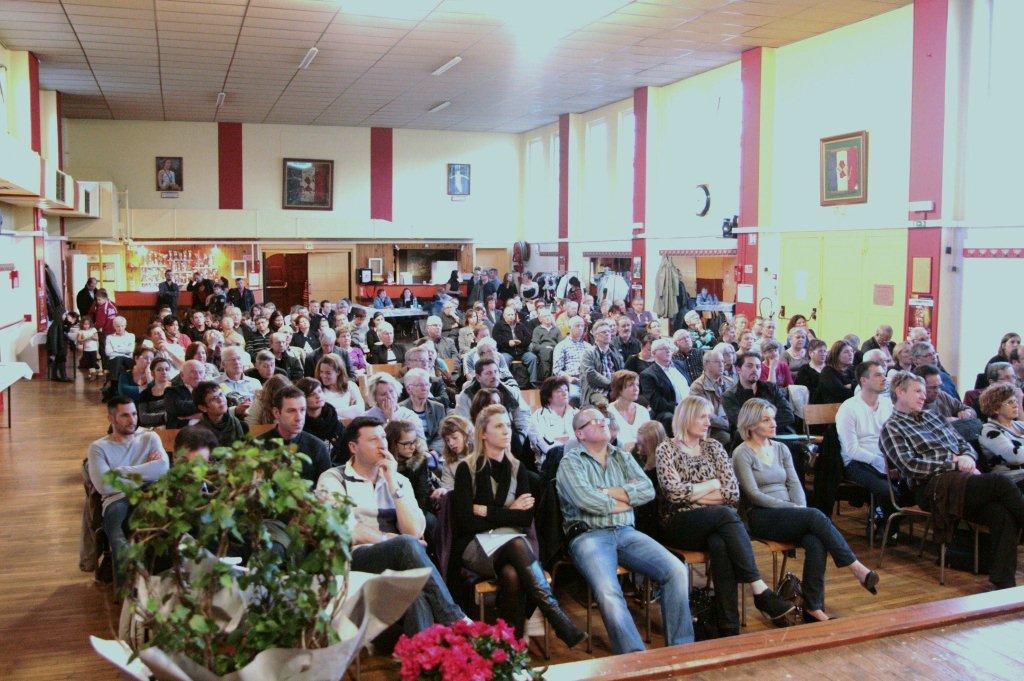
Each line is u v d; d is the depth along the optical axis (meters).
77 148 19.30
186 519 1.98
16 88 12.95
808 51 12.26
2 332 12.81
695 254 15.02
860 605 4.99
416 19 11.55
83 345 14.03
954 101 9.88
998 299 9.56
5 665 4.17
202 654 1.95
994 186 9.56
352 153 21.03
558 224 19.95
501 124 20.81
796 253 12.41
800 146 12.44
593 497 4.48
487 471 4.42
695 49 13.14
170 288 17.05
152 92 16.39
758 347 7.96
